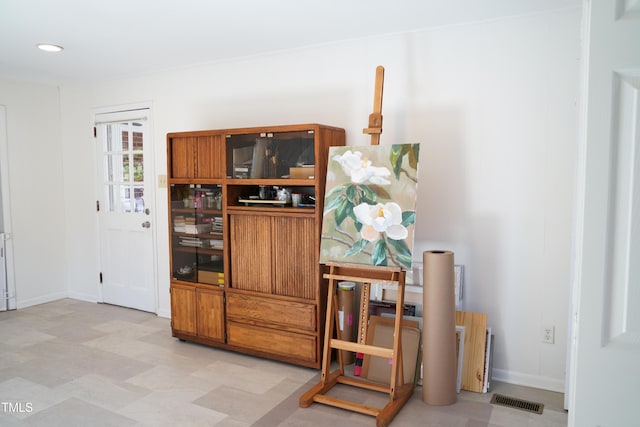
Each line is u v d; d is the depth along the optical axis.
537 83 2.83
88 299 5.04
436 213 3.16
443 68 3.09
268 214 3.27
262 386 2.95
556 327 2.86
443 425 2.47
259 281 3.37
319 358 3.14
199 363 3.33
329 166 2.98
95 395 2.82
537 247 2.89
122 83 4.55
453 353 2.71
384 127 3.29
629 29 1.12
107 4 2.67
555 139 2.80
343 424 2.49
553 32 2.77
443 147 3.12
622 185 1.16
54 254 5.05
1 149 4.59
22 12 2.80
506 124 2.93
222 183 3.47
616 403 1.19
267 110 3.78
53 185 5.03
